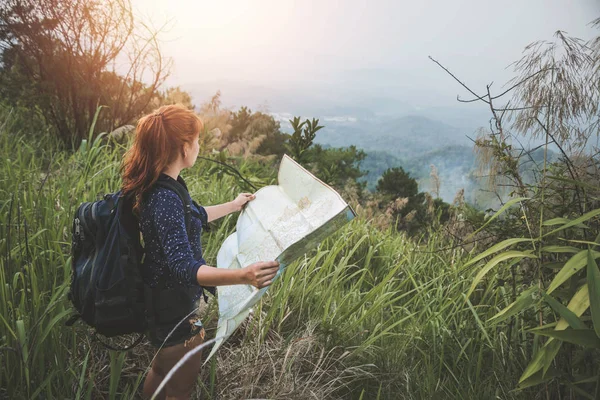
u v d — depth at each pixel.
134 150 1.72
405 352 2.52
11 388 1.72
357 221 4.35
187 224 1.75
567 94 2.07
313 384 2.21
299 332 2.56
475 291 3.10
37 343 1.78
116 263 1.64
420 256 3.85
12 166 3.44
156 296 1.72
